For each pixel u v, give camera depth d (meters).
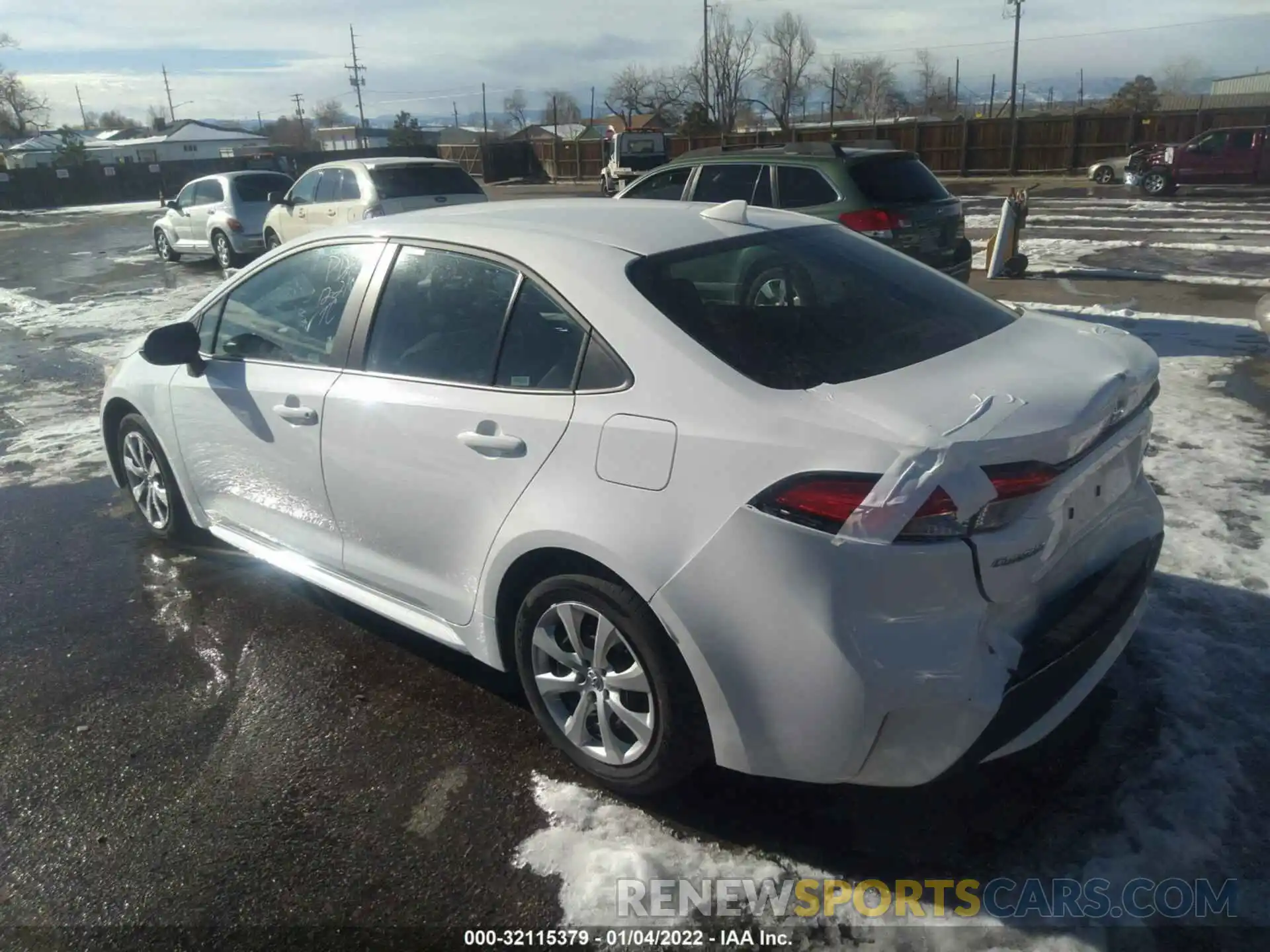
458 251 3.23
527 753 3.14
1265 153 21.05
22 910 2.60
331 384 3.46
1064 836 2.65
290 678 3.65
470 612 3.14
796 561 2.30
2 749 3.29
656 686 2.62
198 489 4.35
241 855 2.75
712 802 2.86
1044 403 2.42
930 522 2.19
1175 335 8.06
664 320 2.71
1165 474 5.01
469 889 2.59
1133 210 18.67
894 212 7.95
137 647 3.91
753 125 64.06
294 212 14.42
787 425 2.38
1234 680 3.25
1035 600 2.51
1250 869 2.50
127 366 4.70
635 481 2.56
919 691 2.25
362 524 3.44
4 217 33.91
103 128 124.69
